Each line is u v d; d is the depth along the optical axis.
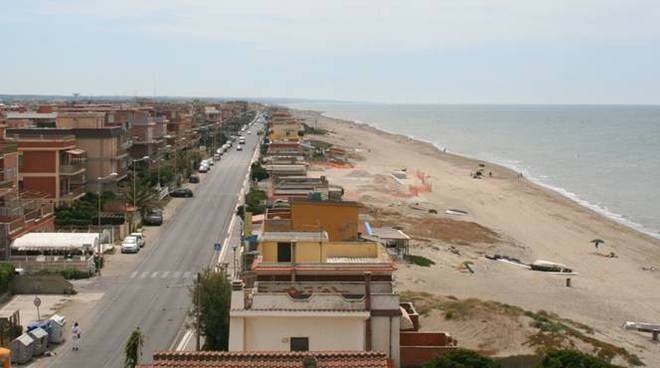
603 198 158.50
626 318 71.81
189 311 57.56
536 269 91.75
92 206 98.12
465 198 146.75
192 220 103.56
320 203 51.78
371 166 193.62
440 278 81.50
